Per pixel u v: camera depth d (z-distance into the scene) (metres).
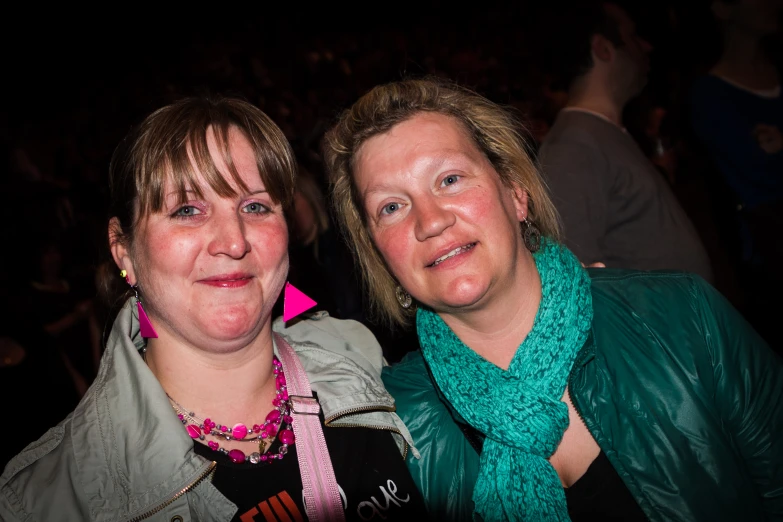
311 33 14.30
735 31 3.01
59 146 8.59
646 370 1.59
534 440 1.56
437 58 11.17
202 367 1.49
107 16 13.07
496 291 1.55
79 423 1.43
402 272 1.58
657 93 4.03
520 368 1.61
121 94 11.59
